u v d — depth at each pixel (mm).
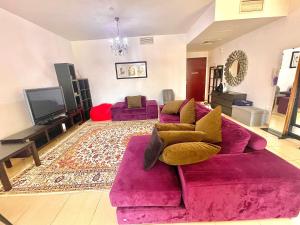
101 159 2469
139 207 1287
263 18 2889
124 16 3262
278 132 3072
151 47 5004
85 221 1439
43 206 1636
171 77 5227
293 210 1237
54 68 4066
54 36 4125
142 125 4012
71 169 2246
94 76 5254
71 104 4266
